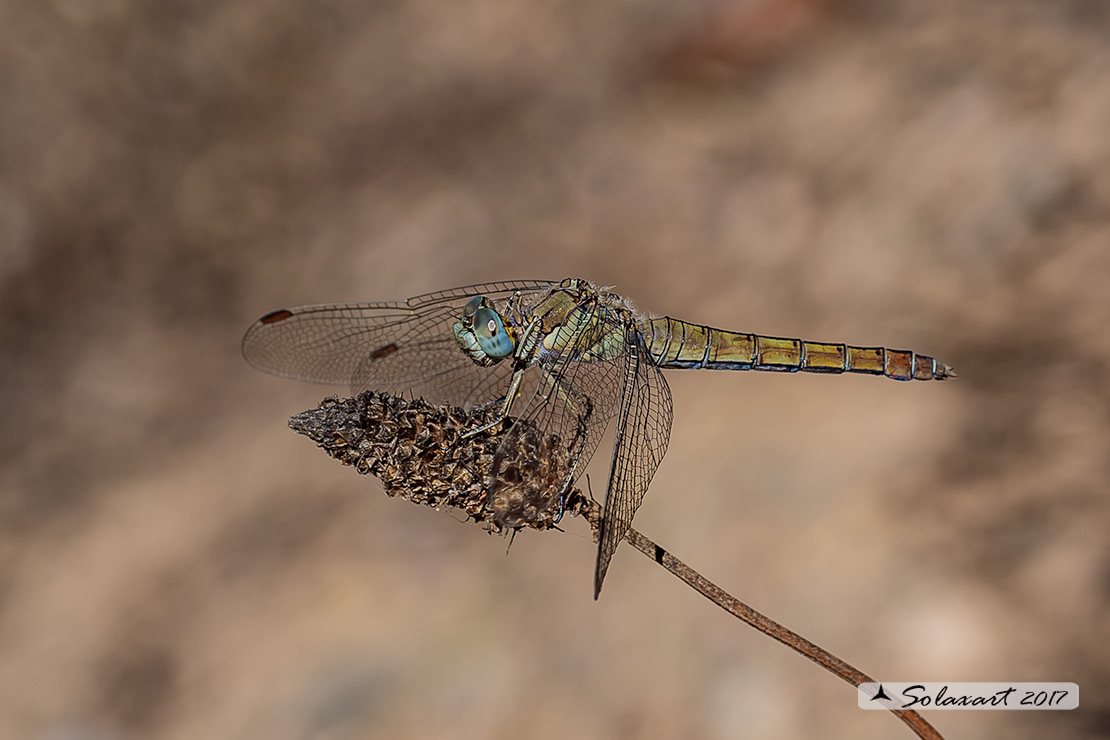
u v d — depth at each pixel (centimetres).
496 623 47
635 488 43
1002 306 49
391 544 49
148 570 50
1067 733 44
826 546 47
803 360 45
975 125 54
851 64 63
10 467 60
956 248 50
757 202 56
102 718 48
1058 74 55
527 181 65
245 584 49
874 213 53
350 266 65
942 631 46
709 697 46
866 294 50
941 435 47
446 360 45
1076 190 50
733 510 47
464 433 41
